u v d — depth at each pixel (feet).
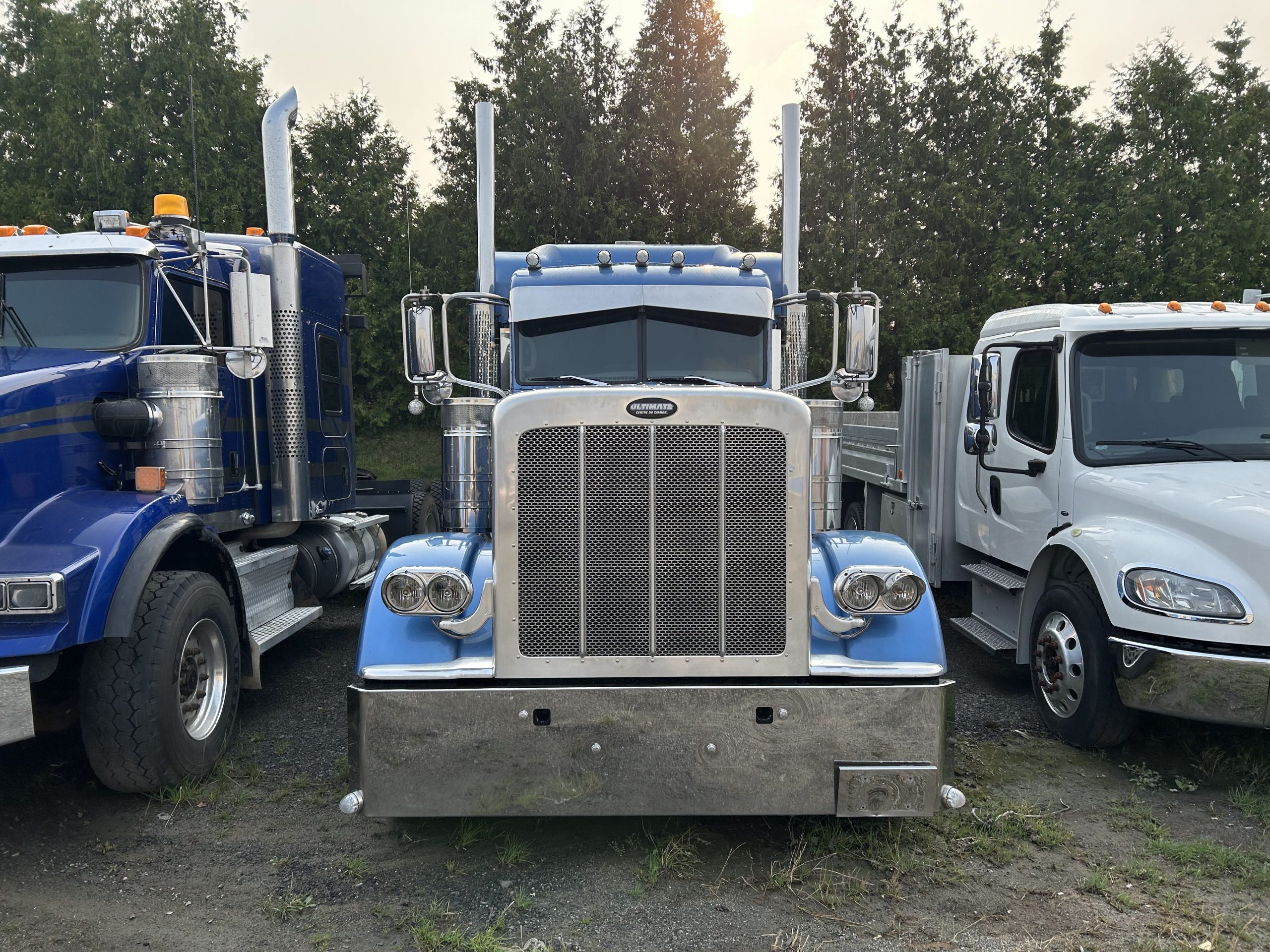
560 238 65.57
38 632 11.53
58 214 71.56
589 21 71.46
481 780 10.73
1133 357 17.51
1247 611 13.05
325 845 12.15
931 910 10.44
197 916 10.43
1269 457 16.28
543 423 10.73
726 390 10.87
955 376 22.66
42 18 88.74
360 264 25.34
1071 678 15.62
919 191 70.79
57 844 12.22
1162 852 11.84
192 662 14.30
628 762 10.74
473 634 10.98
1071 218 71.51
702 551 10.88
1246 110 82.02
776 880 10.93
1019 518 19.06
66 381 14.20
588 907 10.52
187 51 66.64
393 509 31.17
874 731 10.80
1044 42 75.77
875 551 11.67
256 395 19.76
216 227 65.05
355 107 74.84
